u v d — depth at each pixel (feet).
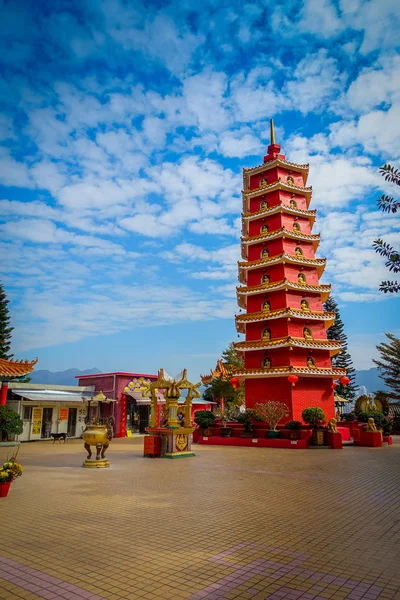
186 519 32.09
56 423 125.18
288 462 66.74
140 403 142.31
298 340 106.11
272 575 21.66
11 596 19.39
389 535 28.32
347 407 195.52
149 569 22.39
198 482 48.34
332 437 90.22
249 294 118.73
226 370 152.97
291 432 93.61
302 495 41.22
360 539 27.45
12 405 117.50
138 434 144.15
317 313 113.39
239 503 37.63
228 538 27.53
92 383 145.48
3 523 31.01
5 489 40.06
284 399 104.68
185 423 80.02
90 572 22.02
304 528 29.86
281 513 34.09
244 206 137.08
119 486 45.73
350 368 204.23
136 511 34.50
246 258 140.15
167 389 78.89
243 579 21.16
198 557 24.11
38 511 34.50
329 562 23.43
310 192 127.85
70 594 19.58
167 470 58.03
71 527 29.99
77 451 86.74
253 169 132.16
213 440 102.63
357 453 79.66
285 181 128.26
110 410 139.44
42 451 86.89
